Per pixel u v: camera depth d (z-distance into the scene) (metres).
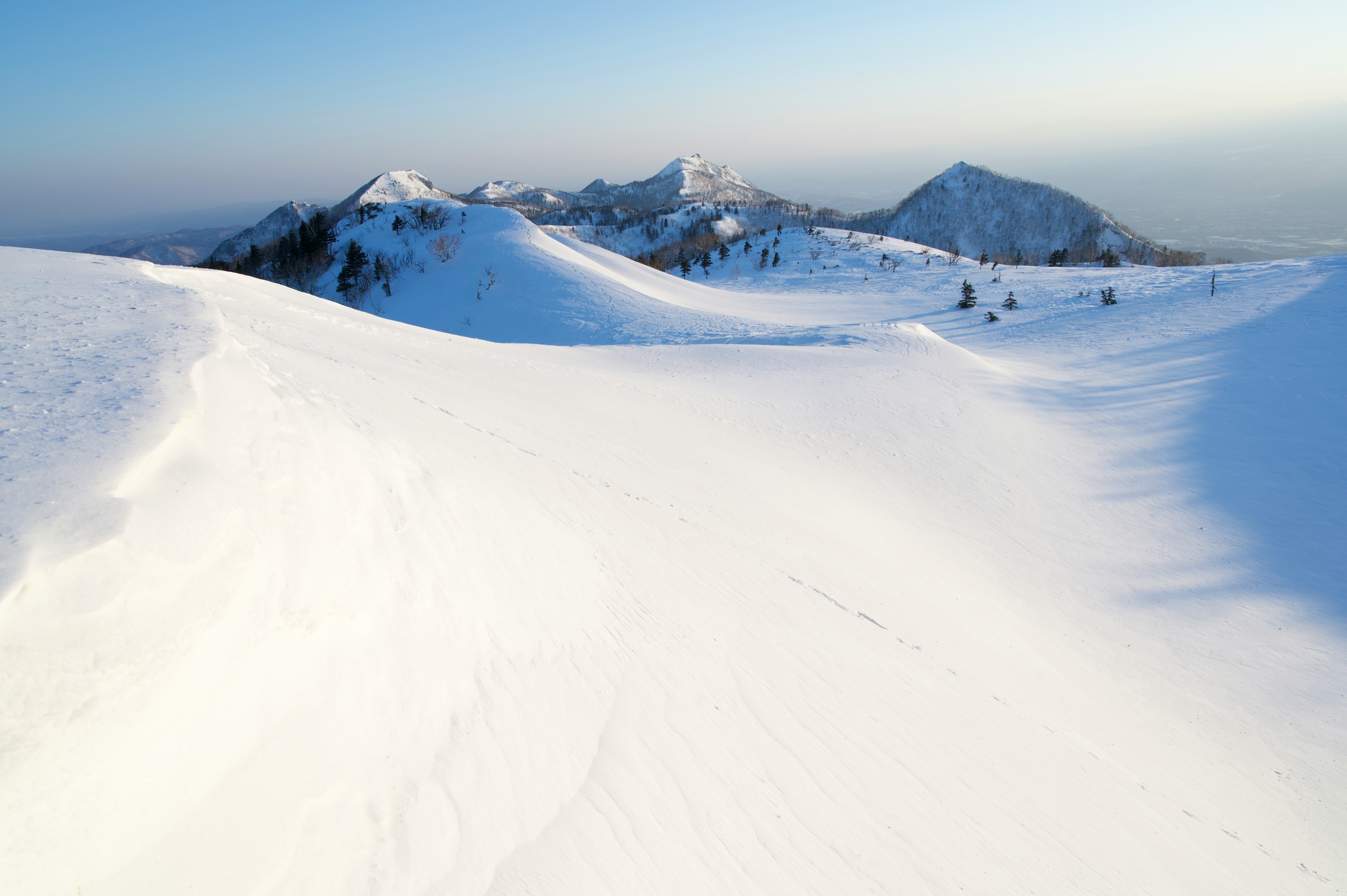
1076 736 6.99
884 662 7.00
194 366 4.02
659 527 8.60
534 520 6.96
